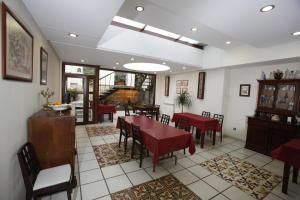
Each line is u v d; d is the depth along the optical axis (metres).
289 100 3.57
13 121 1.53
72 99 5.48
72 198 1.97
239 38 2.90
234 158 3.36
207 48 5.15
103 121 6.30
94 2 1.61
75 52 3.85
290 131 3.29
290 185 2.46
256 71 4.45
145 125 3.27
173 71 6.55
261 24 2.28
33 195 1.53
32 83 2.11
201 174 2.64
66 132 2.05
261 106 4.01
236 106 4.94
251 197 2.13
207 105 5.64
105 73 8.90
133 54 3.93
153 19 2.64
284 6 1.80
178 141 2.64
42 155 1.97
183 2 1.80
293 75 3.58
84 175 2.48
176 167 2.84
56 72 4.34
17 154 1.49
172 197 2.05
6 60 1.33
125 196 2.04
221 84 5.11
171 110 7.46
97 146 3.67
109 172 2.58
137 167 2.77
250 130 3.96
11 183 1.49
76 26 2.25
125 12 2.43
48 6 1.70
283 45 3.28
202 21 2.22
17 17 1.54
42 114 2.14
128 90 9.36
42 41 2.61
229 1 1.75
